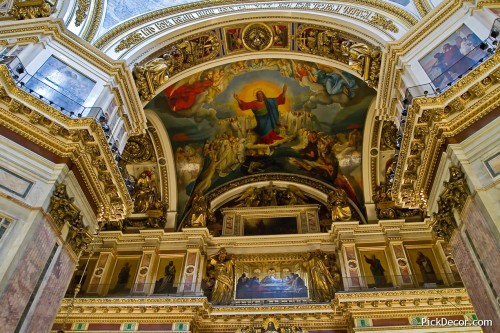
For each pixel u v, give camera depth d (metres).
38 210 8.03
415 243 17.44
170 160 19.44
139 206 19.59
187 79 16.20
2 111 8.45
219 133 19.25
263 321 15.02
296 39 15.23
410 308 14.35
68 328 14.92
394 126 17.94
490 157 7.79
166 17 14.73
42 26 10.80
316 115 18.55
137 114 12.34
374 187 19.22
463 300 14.20
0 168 8.09
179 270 17.36
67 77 10.44
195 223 18.86
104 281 17.14
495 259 7.21
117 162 10.40
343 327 14.92
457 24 10.27
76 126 8.96
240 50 15.72
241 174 21.09
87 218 9.95
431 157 9.06
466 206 8.08
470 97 8.41
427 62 10.32
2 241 7.45
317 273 16.89
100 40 12.87
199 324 15.23
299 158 20.31
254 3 15.45
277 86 17.59
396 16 12.94
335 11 14.29
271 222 19.41
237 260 17.91
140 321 14.98
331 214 19.23
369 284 16.23
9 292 7.17
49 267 8.48
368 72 13.27
